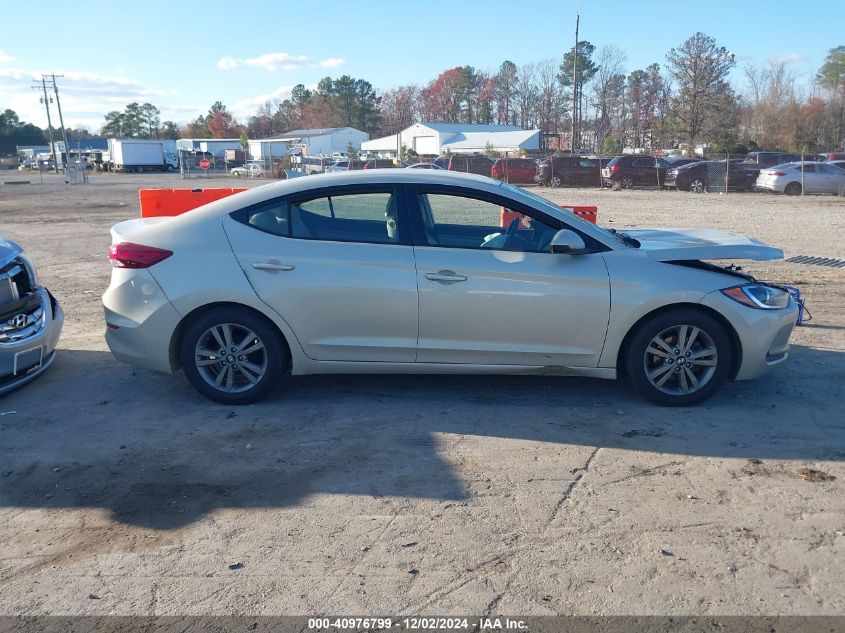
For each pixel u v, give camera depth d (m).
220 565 3.21
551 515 3.58
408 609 2.89
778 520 3.51
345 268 4.81
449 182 4.93
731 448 4.33
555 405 5.05
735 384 5.46
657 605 2.90
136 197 30.02
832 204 23.06
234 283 4.83
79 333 7.11
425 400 5.17
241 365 5.01
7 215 20.83
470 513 3.61
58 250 12.96
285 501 3.77
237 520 3.59
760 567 3.13
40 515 3.66
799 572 3.10
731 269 5.32
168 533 3.48
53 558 3.29
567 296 4.74
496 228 4.91
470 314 4.79
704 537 3.37
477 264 4.77
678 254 4.85
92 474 4.09
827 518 3.52
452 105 111.12
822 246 12.66
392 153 71.44
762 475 3.98
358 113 120.31
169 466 4.18
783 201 24.55
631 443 4.41
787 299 4.98
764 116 69.00
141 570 3.19
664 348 4.88
